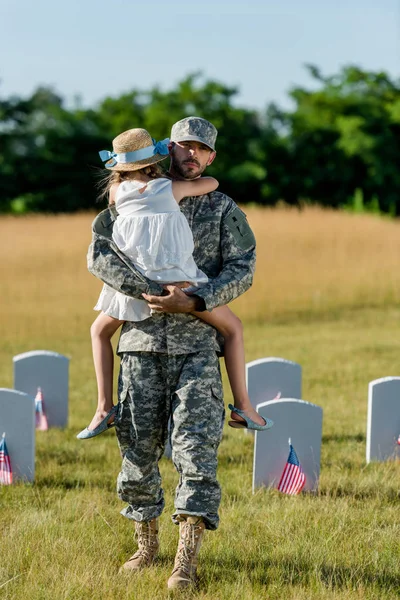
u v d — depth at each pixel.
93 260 7.86
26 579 8.13
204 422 7.65
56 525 9.83
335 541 9.15
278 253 52.09
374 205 105.19
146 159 7.90
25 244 58.88
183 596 7.59
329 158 108.00
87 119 114.94
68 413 18.00
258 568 8.50
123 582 8.00
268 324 36.66
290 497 11.52
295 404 11.80
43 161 105.19
